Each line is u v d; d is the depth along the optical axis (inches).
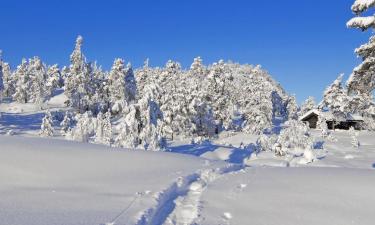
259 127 2736.2
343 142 2139.5
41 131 2331.4
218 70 3019.2
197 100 2576.3
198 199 395.9
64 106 4133.9
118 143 1222.3
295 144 1672.0
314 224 307.6
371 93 794.2
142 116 1238.9
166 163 590.6
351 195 392.8
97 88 3641.7
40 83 4288.9
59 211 298.0
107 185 414.6
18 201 333.1
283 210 347.9
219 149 1667.1
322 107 3117.6
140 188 398.0
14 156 513.3
